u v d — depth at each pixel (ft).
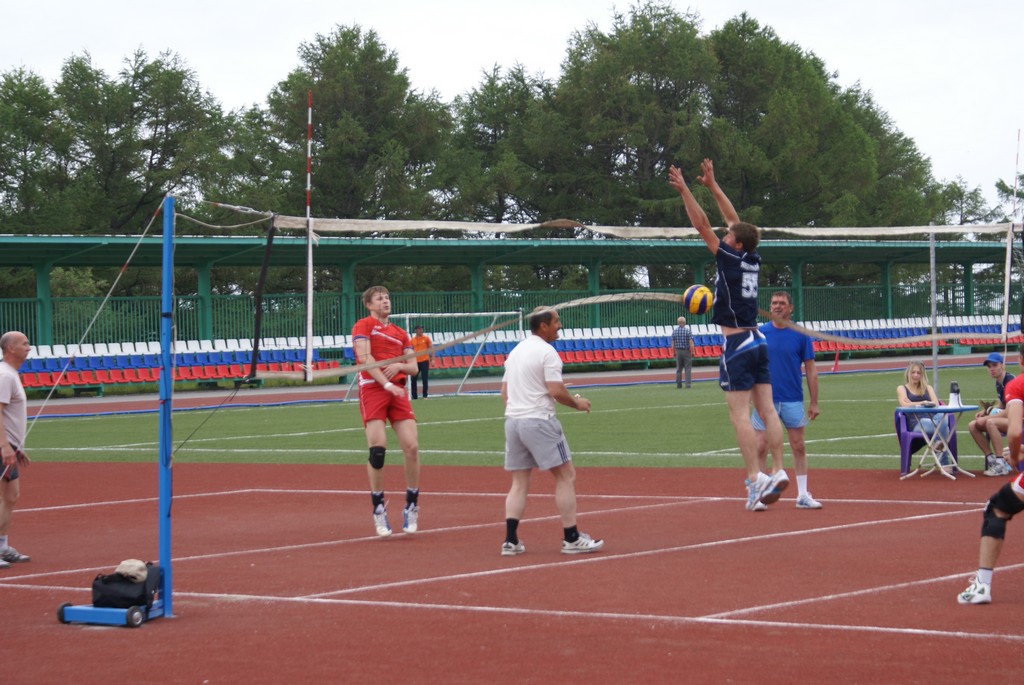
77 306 135.95
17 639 23.29
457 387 132.77
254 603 26.20
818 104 218.38
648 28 208.33
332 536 36.37
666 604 25.11
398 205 209.26
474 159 224.74
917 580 27.20
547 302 160.76
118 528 39.04
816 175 210.79
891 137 264.72
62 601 27.25
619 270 199.41
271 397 122.93
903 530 34.73
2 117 186.60
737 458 56.59
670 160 210.18
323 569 30.42
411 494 36.37
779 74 216.95
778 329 39.70
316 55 220.23
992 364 48.78
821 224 212.43
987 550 24.52
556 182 215.51
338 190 211.00
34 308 131.75
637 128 202.08
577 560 30.96
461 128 239.09
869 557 30.30
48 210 183.93
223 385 143.54
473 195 212.43
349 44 219.41
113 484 51.72
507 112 235.61
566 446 32.04
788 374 39.50
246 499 45.88
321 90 212.43
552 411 31.91
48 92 196.44
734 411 36.24
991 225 47.09
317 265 147.64
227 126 215.51
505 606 25.30
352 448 66.64
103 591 24.56
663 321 171.53
